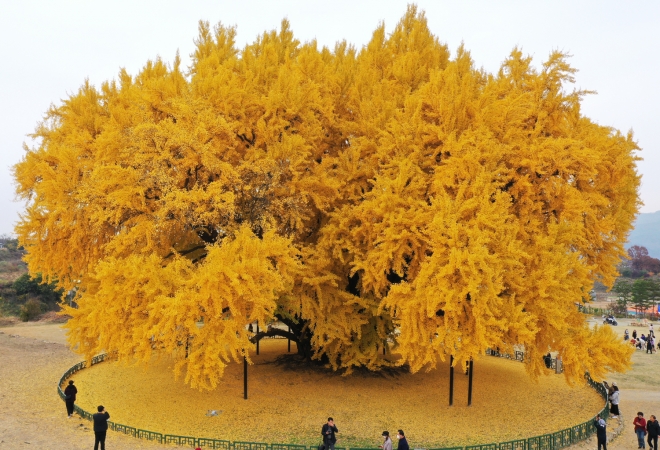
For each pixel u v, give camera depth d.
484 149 15.83
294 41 26.28
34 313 47.62
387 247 15.48
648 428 14.03
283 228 18.38
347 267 18.97
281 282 14.83
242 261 13.92
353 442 14.63
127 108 19.55
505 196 15.65
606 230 18.00
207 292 13.50
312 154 19.09
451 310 13.92
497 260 13.82
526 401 19.22
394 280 19.62
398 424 16.28
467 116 17.28
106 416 12.52
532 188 16.89
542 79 18.52
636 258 115.56
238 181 15.63
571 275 16.31
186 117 15.52
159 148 15.18
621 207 20.03
